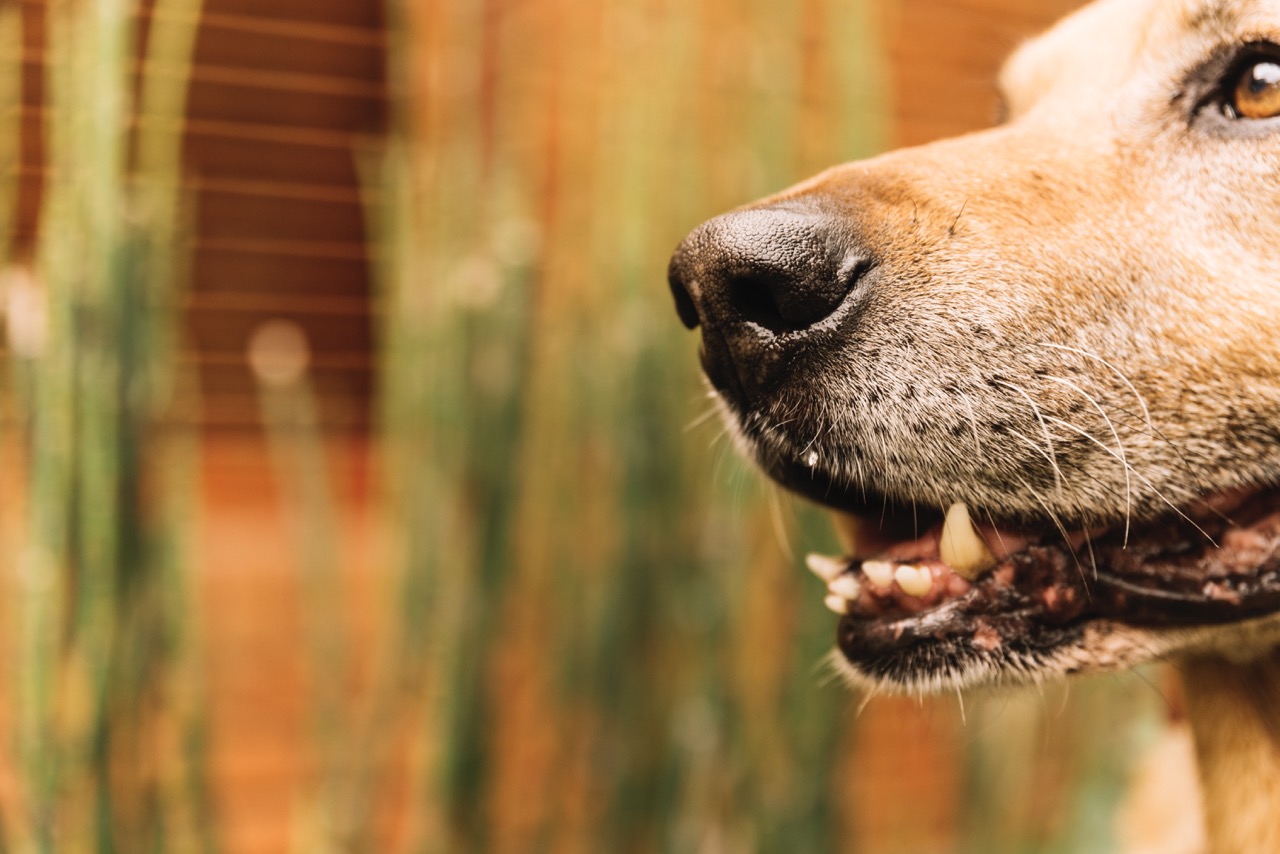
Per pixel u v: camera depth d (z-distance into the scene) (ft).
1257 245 2.06
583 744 2.71
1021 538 2.07
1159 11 2.15
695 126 2.70
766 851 2.69
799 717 2.71
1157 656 2.06
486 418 2.62
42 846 2.25
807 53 2.78
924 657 2.06
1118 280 2.05
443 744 2.61
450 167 2.68
